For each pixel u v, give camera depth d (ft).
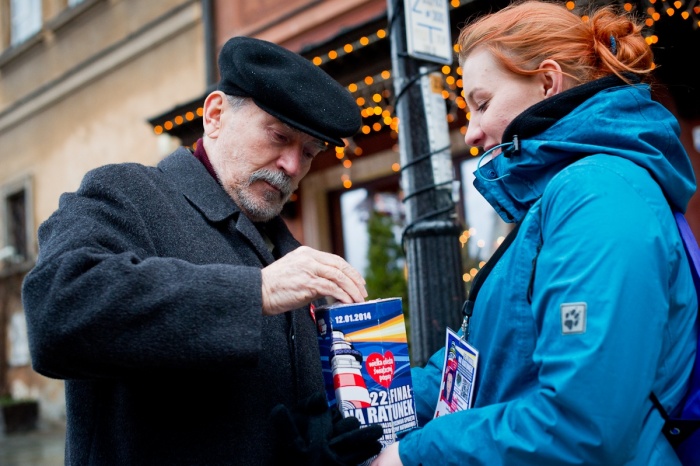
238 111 4.77
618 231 3.13
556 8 4.08
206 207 4.57
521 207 3.97
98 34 26.18
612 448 2.93
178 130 18.56
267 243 5.19
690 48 10.52
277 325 4.52
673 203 3.74
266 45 4.77
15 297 30.48
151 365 3.50
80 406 4.34
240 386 4.15
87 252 3.60
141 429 3.99
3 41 31.83
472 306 4.17
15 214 31.07
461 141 16.20
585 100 3.67
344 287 3.90
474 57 4.09
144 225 4.13
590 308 3.04
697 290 3.56
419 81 8.08
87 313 3.41
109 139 25.36
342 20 18.04
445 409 4.29
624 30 4.03
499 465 3.21
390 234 16.70
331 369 3.86
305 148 4.92
